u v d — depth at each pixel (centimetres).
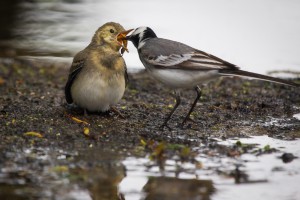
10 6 2584
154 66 1298
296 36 2353
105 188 1000
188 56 1262
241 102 1608
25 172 1048
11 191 973
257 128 1364
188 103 1591
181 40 2239
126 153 1162
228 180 1055
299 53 2147
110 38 1346
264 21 2577
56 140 1214
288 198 983
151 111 1479
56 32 2323
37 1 2680
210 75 1248
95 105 1362
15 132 1244
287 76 1909
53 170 1060
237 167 1116
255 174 1086
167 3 2875
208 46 2194
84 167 1082
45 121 1331
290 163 1142
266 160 1155
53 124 1312
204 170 1093
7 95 1605
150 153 1166
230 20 2577
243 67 1986
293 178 1071
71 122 1336
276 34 2383
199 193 997
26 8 2581
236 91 1750
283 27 2483
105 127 1315
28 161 1095
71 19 2495
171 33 2323
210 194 994
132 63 2059
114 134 1269
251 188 1023
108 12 2641
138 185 1020
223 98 1667
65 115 1385
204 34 2336
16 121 1320
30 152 1141
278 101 1630
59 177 1034
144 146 1202
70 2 2791
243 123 1400
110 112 1427
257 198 981
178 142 1232
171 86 1310
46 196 959
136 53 2164
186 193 997
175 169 1093
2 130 1253
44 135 1237
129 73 1944
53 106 1477
